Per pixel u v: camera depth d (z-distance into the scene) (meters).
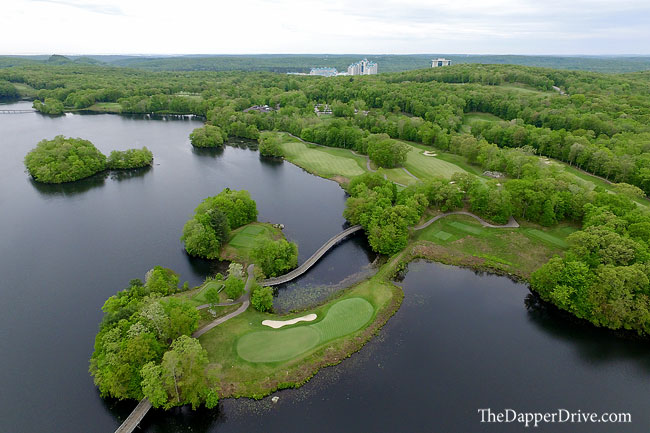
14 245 96.19
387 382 58.16
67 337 67.56
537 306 76.75
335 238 99.12
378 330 68.44
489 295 79.81
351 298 75.44
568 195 100.81
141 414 51.75
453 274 86.50
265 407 53.62
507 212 101.69
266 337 64.31
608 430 51.38
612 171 126.00
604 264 72.88
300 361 60.16
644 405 55.50
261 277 79.50
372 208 102.44
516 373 60.56
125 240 99.31
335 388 56.88
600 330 70.12
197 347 53.59
